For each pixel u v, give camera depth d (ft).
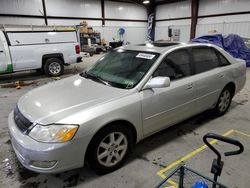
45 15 45.70
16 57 21.52
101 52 48.62
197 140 9.40
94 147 6.59
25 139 6.09
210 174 7.18
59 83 9.04
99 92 7.48
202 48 10.15
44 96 7.59
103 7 54.13
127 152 7.60
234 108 13.15
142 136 7.97
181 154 8.36
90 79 8.96
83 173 7.31
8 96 16.74
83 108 6.48
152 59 8.40
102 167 7.02
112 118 6.67
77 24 50.83
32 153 5.88
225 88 11.37
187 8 53.06
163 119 8.41
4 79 23.18
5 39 20.79
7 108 13.96
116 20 57.47
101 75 9.07
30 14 43.70
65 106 6.68
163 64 8.37
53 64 24.18
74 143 6.05
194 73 9.46
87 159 6.77
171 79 8.54
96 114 6.39
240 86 12.33
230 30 44.93
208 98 10.27
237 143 4.19
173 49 8.89
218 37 26.76
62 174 7.27
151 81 7.51
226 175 7.12
